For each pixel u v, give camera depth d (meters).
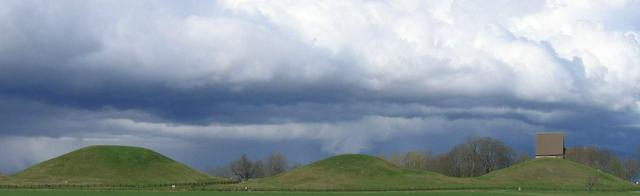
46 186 178.25
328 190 185.62
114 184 192.12
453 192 178.00
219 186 194.12
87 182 195.12
